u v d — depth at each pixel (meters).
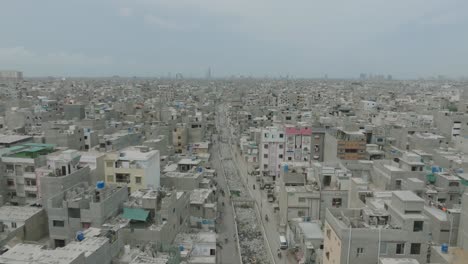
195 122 167.62
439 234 58.69
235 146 180.38
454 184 73.94
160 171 91.19
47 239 59.56
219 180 122.50
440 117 154.88
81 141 107.69
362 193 66.00
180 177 85.19
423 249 43.31
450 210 59.97
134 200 61.28
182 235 64.25
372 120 167.50
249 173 133.12
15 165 74.75
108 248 43.12
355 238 42.62
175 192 64.06
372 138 131.12
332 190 80.06
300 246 69.62
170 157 113.56
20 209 61.16
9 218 57.38
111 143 105.81
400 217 44.34
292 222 77.56
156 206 58.47
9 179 75.44
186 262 52.12
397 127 136.25
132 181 73.88
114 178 74.25
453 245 58.19
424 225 42.94
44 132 105.88
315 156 126.88
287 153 126.00
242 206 99.81
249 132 169.88
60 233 54.28
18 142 93.19
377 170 79.81
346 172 81.75
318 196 79.44
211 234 66.50
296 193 79.75
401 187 71.81
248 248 74.50
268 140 125.31
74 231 53.81
